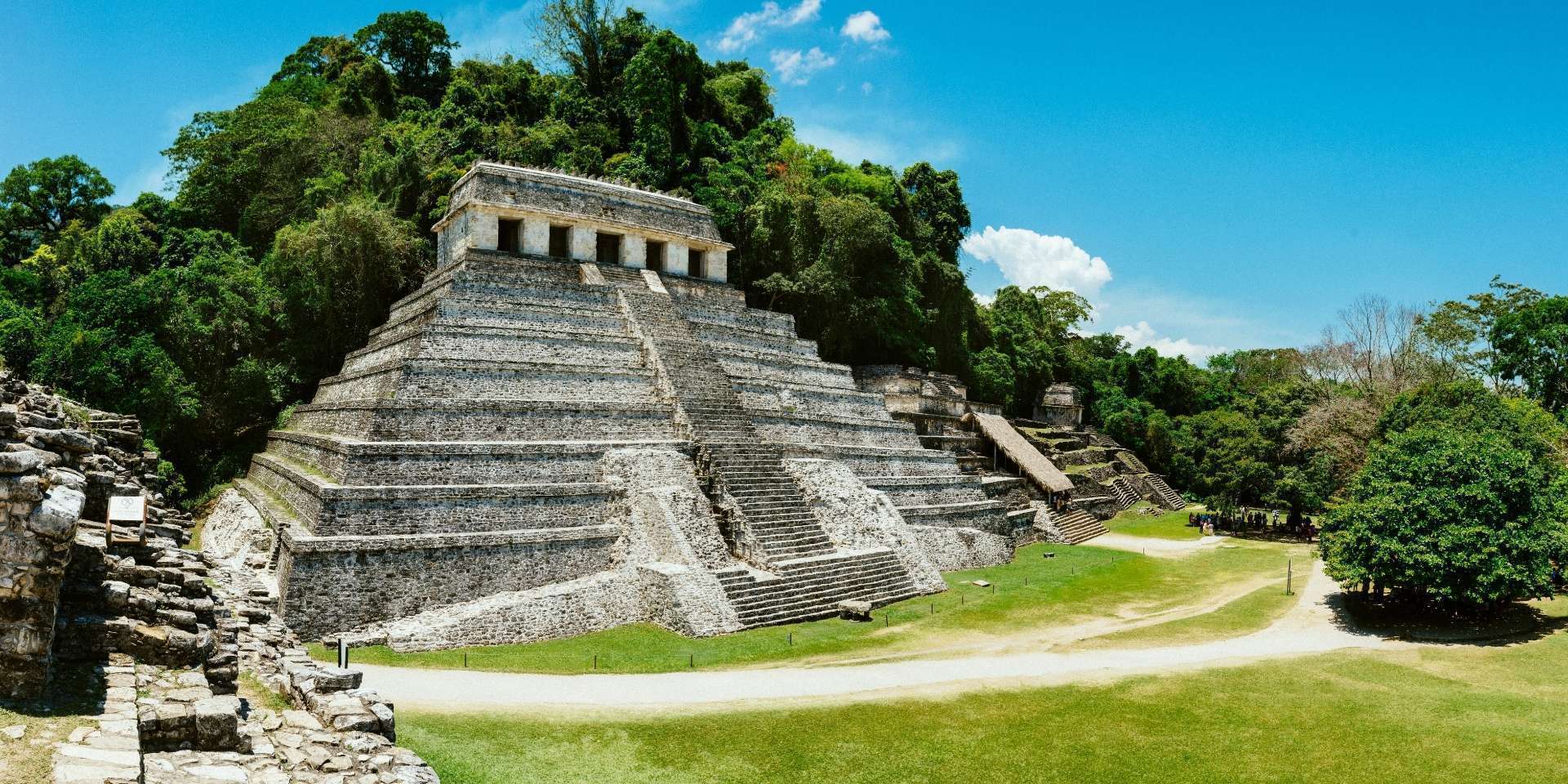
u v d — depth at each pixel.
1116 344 103.25
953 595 34.50
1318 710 21.34
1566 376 61.78
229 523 34.53
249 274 48.97
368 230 48.16
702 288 46.59
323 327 48.88
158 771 8.79
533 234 42.19
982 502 46.06
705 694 21.20
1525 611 31.80
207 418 44.12
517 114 71.50
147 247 51.94
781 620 28.70
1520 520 29.06
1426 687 23.33
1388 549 29.34
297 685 12.45
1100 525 60.56
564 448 30.94
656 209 46.19
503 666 23.06
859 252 60.34
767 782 16.53
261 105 61.84
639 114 66.12
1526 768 18.23
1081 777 17.39
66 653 10.30
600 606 27.62
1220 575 41.31
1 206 61.03
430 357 32.97
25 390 15.45
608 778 16.17
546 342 36.19
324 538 24.58
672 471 31.98
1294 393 65.88
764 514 33.56
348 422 32.69
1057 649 26.88
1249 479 58.94
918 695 21.55
